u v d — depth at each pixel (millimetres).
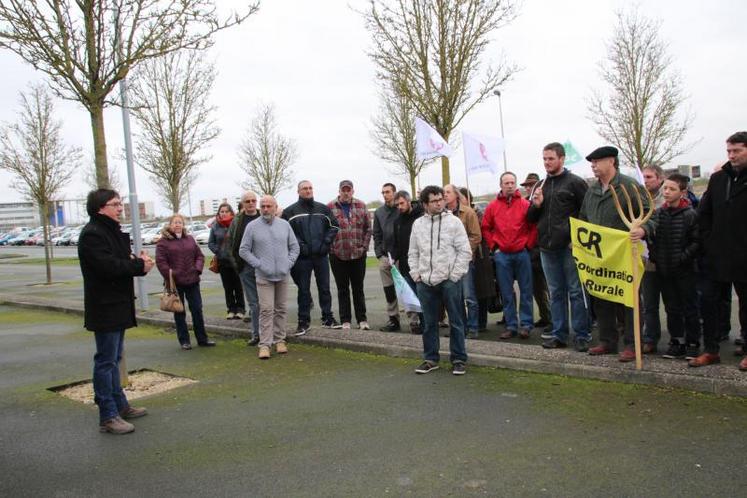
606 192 5820
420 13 11938
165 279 7781
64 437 4836
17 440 4805
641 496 3383
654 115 17938
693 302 5863
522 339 7418
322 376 6289
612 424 4461
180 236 8023
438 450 4168
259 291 7266
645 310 6309
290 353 7430
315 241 8086
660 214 6047
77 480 3982
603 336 6016
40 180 18531
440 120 12211
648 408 4738
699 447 3971
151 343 8586
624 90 17938
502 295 7559
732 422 4352
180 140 18828
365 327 8469
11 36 6258
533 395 5246
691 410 4633
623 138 18141
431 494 3533
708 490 3408
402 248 7707
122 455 4395
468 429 4535
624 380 5391
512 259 7438
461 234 6004
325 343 7578
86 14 6656
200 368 6965
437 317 6203
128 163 10789
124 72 7023
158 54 6996
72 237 57281
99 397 4887
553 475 3695
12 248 57938
